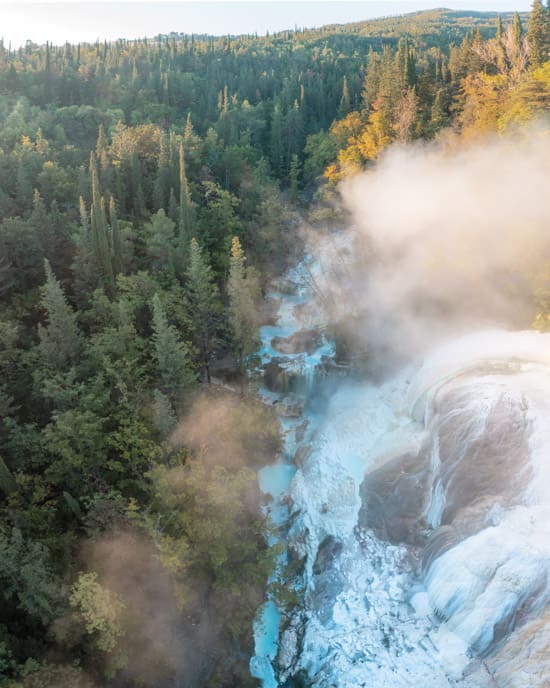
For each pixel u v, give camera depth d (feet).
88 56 485.56
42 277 185.57
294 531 142.92
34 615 105.09
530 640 95.04
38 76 403.13
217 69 481.87
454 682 98.68
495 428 124.06
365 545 130.21
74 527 126.82
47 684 93.50
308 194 318.24
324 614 121.60
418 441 143.64
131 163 246.68
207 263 217.97
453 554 112.78
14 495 121.70
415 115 268.62
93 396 129.90
